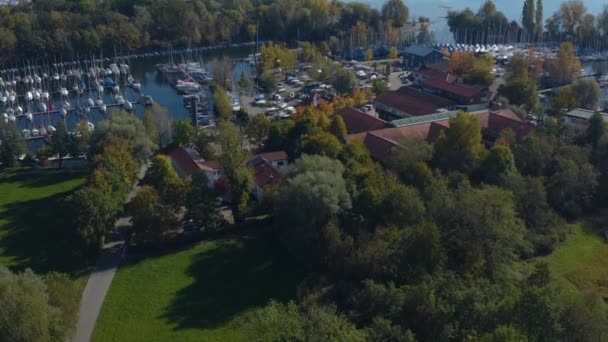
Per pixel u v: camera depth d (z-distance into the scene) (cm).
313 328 6381
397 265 8625
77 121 19188
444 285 7675
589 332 6431
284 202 10106
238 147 13075
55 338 7344
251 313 8769
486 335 5959
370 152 12938
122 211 11362
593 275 9575
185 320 8681
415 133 13938
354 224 9706
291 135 13825
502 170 11344
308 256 9756
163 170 11994
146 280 9662
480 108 17325
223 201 12144
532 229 10544
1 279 7269
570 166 11631
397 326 6875
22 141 15100
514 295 6919
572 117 14488
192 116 17088
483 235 8938
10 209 12338
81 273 9869
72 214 10812
